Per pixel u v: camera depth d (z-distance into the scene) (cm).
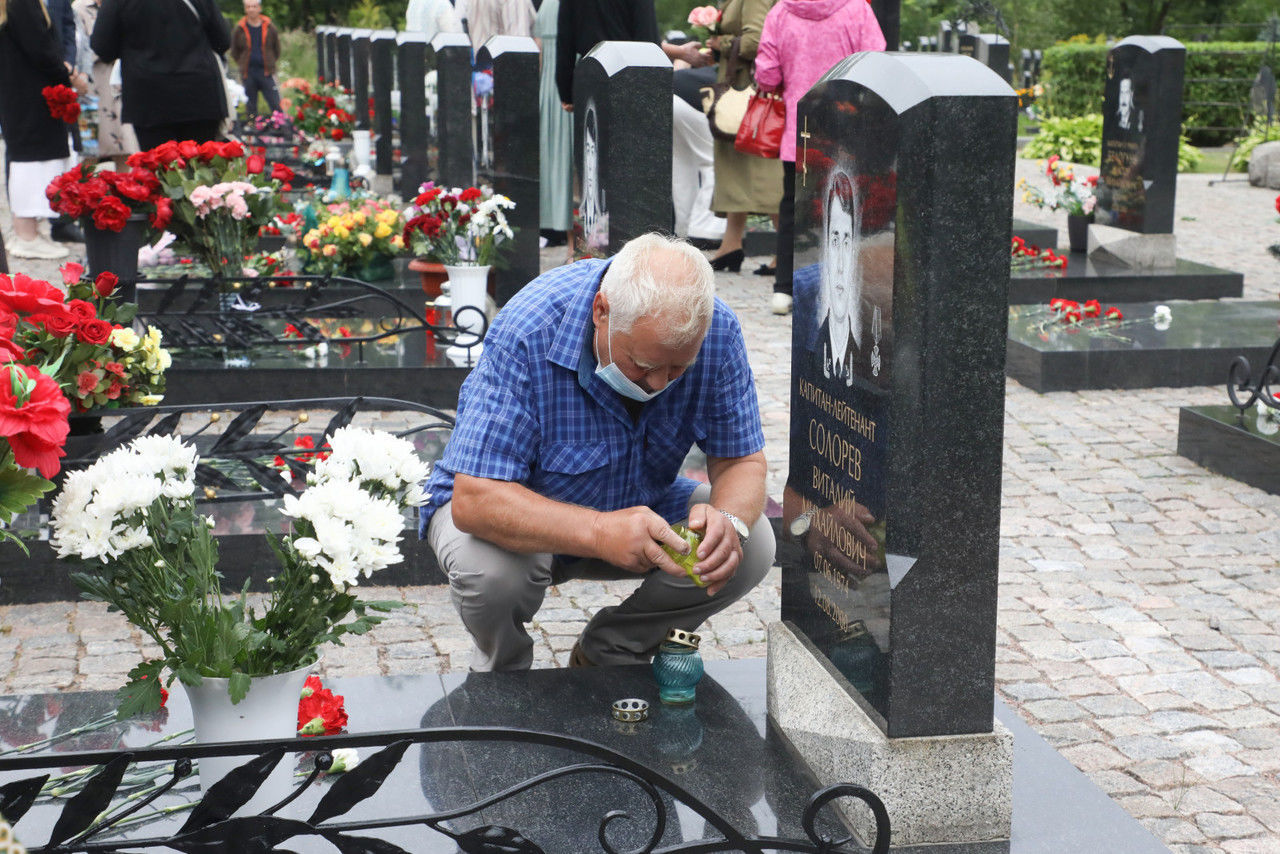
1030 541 538
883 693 272
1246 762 371
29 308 327
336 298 843
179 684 346
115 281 507
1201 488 603
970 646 268
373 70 1464
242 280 711
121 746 307
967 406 257
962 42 1373
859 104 269
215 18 938
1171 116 993
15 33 956
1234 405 641
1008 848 274
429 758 308
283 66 2806
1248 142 1870
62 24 1109
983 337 254
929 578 264
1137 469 629
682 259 291
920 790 271
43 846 243
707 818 237
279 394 680
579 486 333
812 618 315
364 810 285
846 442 288
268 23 2011
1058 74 2320
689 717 330
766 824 282
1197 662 433
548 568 345
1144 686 416
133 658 423
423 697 339
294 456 530
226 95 962
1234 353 777
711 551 306
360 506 258
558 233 1130
